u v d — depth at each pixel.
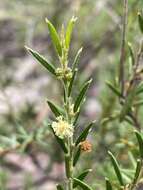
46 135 0.25
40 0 0.40
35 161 0.35
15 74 0.44
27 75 0.45
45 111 0.34
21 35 0.45
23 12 0.41
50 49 0.38
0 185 0.32
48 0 0.40
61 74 0.12
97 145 0.28
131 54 0.19
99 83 0.40
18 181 0.38
